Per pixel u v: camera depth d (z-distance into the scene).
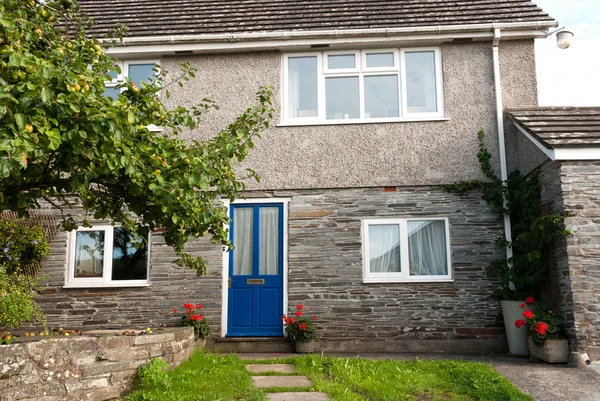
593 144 8.16
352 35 10.41
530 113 9.85
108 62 5.58
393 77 10.72
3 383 5.30
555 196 8.49
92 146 4.59
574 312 7.95
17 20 4.73
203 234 6.16
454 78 10.48
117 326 10.00
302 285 9.95
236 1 12.46
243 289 10.11
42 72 4.09
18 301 7.97
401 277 9.91
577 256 8.08
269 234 10.28
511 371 7.44
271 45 10.57
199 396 5.87
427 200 10.09
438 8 11.40
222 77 10.78
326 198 10.20
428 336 9.66
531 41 10.58
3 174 3.62
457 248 9.88
